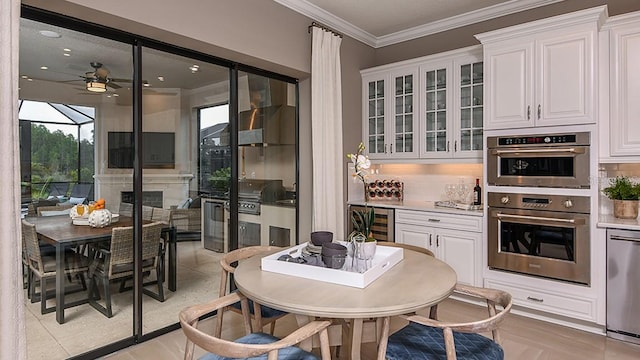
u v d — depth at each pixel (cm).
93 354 248
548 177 296
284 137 381
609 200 307
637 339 263
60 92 233
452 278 189
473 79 359
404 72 405
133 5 234
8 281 168
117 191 261
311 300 159
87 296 254
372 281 184
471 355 162
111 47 254
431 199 423
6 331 167
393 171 454
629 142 277
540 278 302
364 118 439
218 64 318
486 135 327
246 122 343
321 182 369
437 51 411
